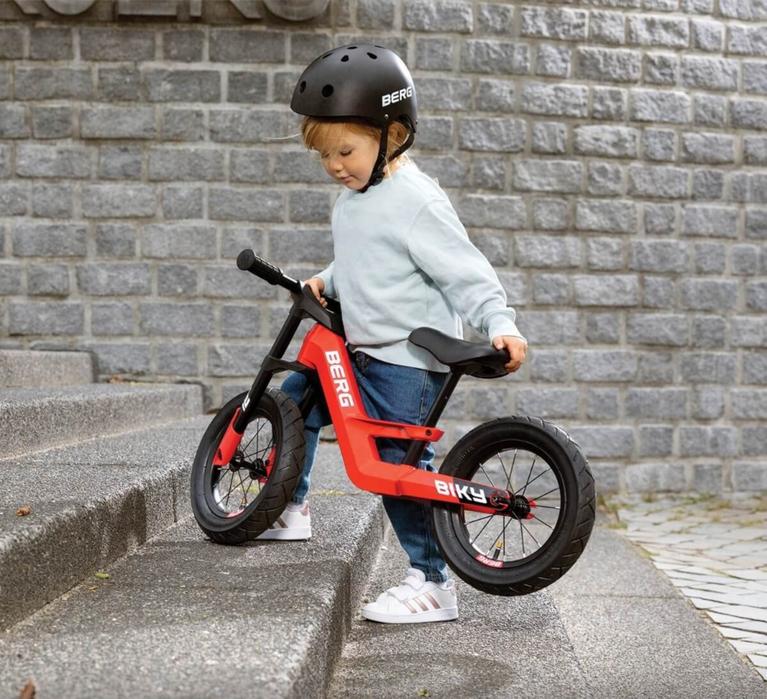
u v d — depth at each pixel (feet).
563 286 19.92
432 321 8.95
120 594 7.61
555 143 19.88
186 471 11.19
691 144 20.33
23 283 19.36
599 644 10.18
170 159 19.35
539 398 19.84
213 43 19.31
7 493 8.66
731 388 20.43
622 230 20.08
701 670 9.32
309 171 19.49
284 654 6.11
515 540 14.01
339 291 9.20
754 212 20.56
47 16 19.15
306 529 9.84
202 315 19.49
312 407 9.75
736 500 20.11
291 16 19.04
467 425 19.61
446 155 19.65
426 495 8.54
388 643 8.91
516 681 7.97
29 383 16.31
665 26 20.22
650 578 13.26
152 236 19.43
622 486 20.02
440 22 19.56
